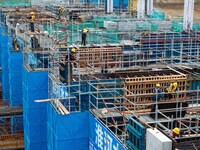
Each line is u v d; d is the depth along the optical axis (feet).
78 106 119.24
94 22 232.94
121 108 116.37
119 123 106.83
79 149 115.14
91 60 155.63
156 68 148.77
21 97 203.21
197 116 100.48
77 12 279.69
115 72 136.05
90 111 112.68
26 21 230.68
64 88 122.11
